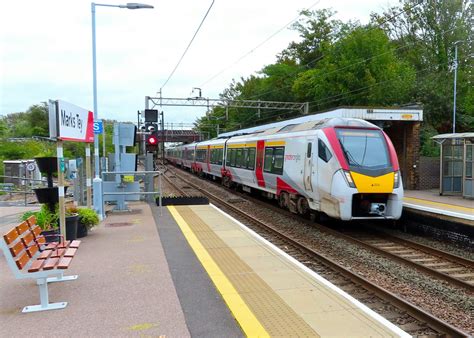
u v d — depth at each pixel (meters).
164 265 6.98
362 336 4.33
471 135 15.92
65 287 5.89
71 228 8.66
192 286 5.90
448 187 17.83
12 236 5.16
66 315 4.90
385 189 11.39
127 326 4.58
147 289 5.78
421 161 20.58
